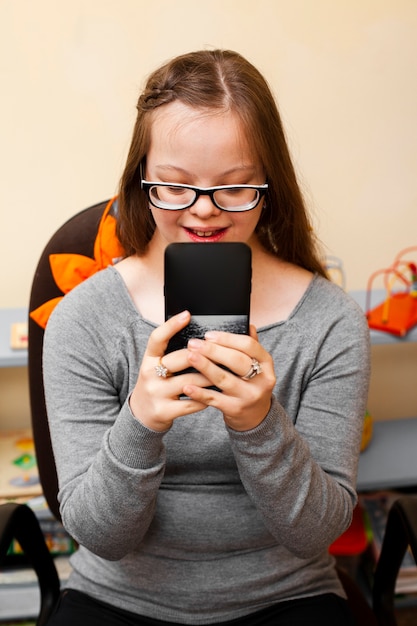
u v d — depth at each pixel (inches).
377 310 58.3
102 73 55.8
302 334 34.4
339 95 58.1
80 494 31.1
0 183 58.3
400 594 61.8
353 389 34.2
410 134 59.9
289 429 29.8
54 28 54.1
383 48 57.1
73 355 34.1
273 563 35.4
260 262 36.0
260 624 34.7
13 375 64.5
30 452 61.5
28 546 38.4
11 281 61.7
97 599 35.9
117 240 40.3
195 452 34.2
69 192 59.4
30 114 56.4
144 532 32.5
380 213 62.3
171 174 29.9
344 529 33.5
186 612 34.9
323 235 62.4
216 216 30.2
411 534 33.9
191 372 28.0
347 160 60.1
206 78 29.4
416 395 68.4
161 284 35.2
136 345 34.5
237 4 54.7
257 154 30.3
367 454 61.8
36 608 59.4
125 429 29.1
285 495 30.6
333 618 34.8
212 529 34.5
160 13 54.5
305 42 56.2
